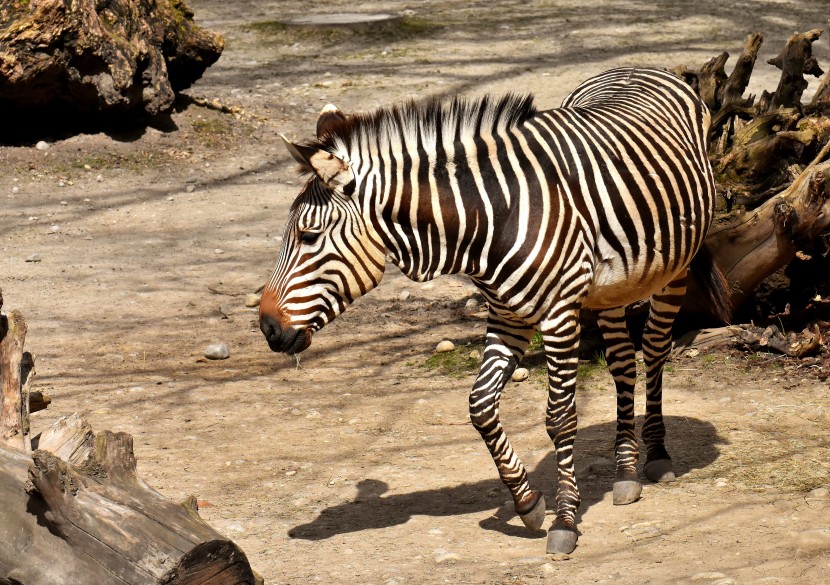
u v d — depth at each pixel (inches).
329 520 316.2
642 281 300.2
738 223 421.1
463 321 530.0
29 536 211.0
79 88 754.8
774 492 310.0
